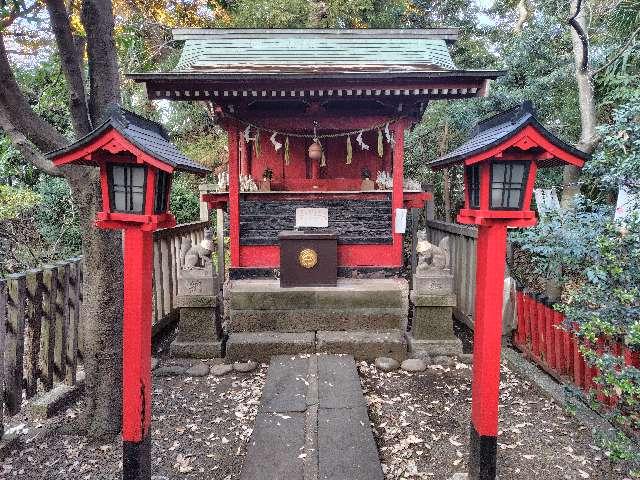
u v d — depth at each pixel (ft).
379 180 24.44
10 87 10.49
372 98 20.45
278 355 18.16
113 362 11.92
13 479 10.33
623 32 24.52
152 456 11.60
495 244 9.59
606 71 24.47
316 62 22.38
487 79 18.62
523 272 26.94
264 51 23.41
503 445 11.96
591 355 10.07
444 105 32.40
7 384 11.69
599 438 10.73
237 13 41.73
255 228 22.80
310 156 23.52
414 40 24.57
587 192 27.02
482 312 9.86
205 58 22.59
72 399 13.82
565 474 10.69
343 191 22.63
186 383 16.33
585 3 25.21
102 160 8.80
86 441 11.84
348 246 22.66
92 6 11.29
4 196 23.81
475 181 10.05
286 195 22.84
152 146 8.94
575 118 28.40
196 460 11.46
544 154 9.00
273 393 14.60
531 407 14.07
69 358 14.05
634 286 9.93
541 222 17.42
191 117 44.32
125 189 8.98
